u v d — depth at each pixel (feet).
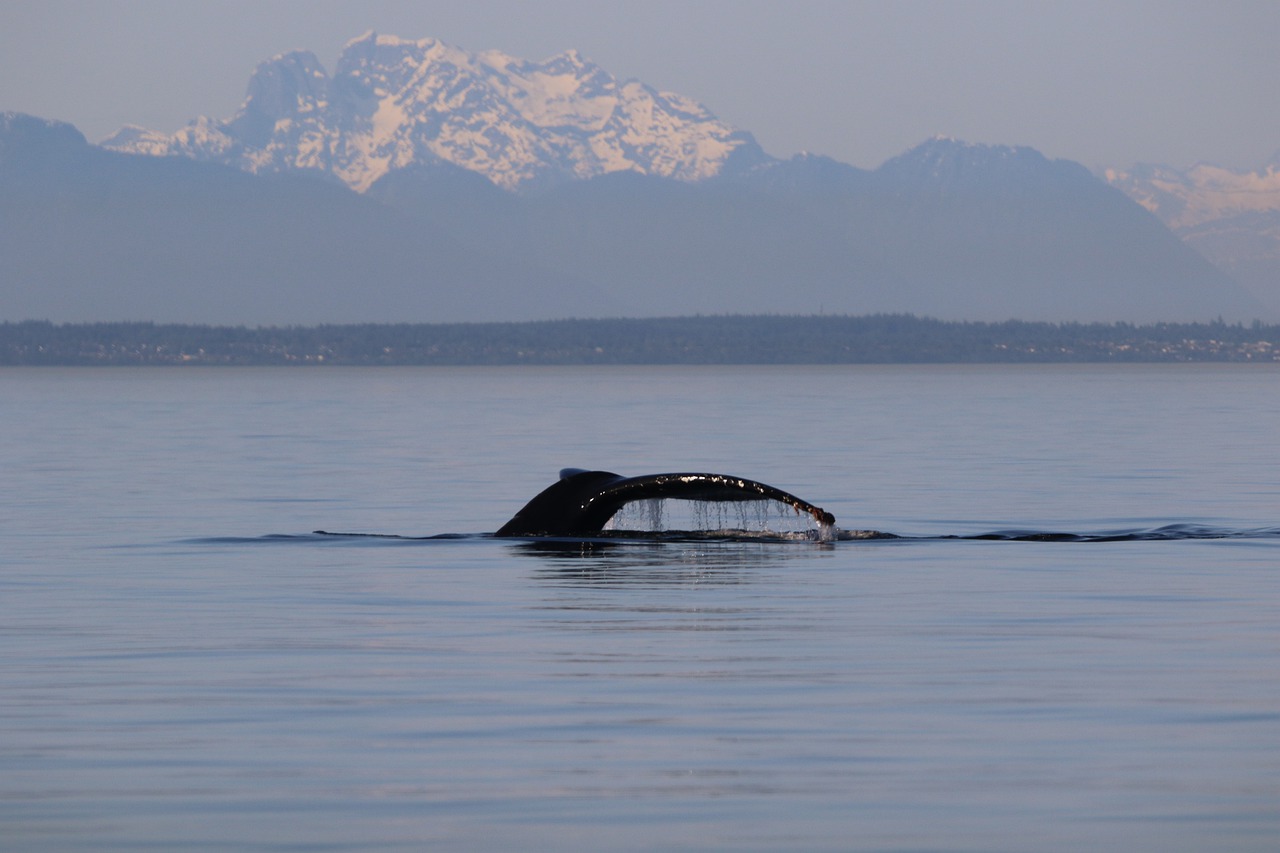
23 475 600.39
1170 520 415.44
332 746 163.22
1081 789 146.51
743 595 267.18
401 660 210.18
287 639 227.81
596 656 212.64
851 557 317.22
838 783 149.07
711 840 132.16
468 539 349.61
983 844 130.72
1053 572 296.51
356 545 346.95
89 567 316.60
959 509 443.73
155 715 177.68
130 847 130.31
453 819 137.90
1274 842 130.52
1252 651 215.51
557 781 149.89
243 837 132.98
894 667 204.54
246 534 385.09
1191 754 158.81
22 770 154.20
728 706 181.27
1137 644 221.25
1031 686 192.03
